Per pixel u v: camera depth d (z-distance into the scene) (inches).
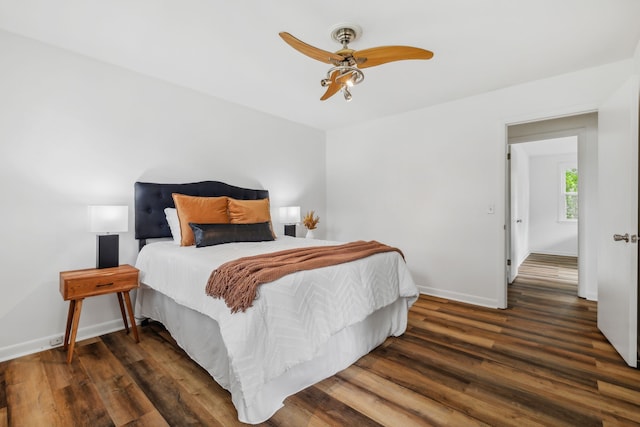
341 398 66.6
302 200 176.1
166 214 113.3
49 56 91.3
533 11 74.5
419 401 65.3
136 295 108.3
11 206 85.4
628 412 61.1
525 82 117.3
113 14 76.5
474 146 131.2
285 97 134.0
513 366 79.4
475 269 131.9
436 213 143.0
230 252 91.7
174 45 91.3
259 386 56.9
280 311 62.7
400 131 155.6
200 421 59.3
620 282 83.9
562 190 252.5
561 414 60.7
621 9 73.4
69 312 90.4
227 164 139.3
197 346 77.1
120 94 105.7
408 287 98.0
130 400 65.5
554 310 123.0
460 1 70.7
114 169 104.6
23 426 57.7
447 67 104.5
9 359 83.7
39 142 89.7
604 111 95.1
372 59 74.7
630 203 78.3
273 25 80.2
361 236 173.0
